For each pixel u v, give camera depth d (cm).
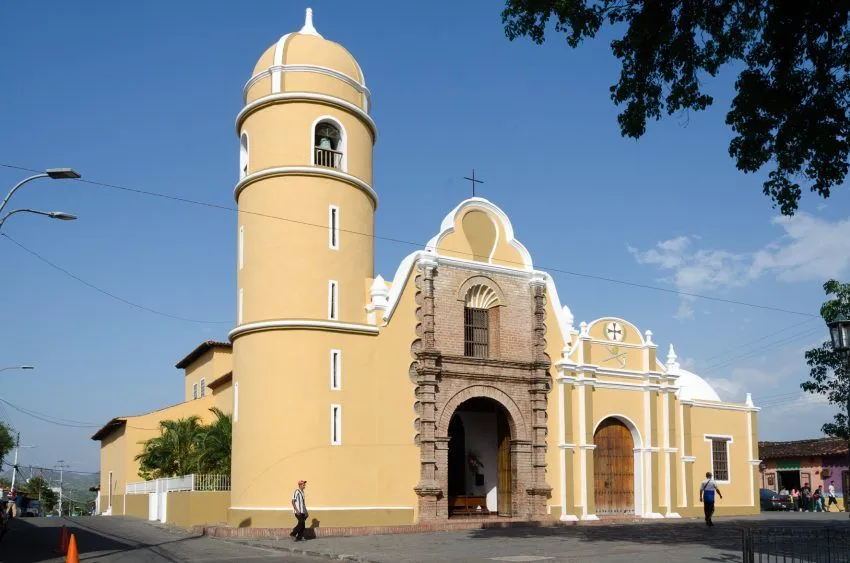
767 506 4569
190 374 5188
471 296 3216
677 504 3628
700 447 3806
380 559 1858
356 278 2895
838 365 2828
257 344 2745
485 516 3197
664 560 1820
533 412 3244
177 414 4447
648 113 1758
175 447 3888
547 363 3281
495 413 3453
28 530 2891
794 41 1612
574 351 3453
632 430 3584
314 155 2880
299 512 2391
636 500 3538
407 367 2936
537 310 3297
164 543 2356
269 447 2655
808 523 3191
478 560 1823
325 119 2909
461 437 3444
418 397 2938
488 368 3133
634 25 1675
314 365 2717
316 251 2800
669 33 1672
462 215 3200
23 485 10612
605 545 2203
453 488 3400
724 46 1716
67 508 11219
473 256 3200
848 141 1638
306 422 2670
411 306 2994
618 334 3606
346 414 2753
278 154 2850
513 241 3328
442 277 3088
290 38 2994
